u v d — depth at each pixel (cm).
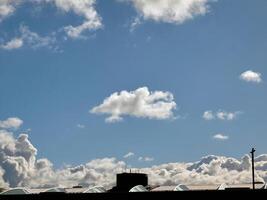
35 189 8894
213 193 5325
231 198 5241
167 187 9731
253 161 7900
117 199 5738
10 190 7394
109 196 5781
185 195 5444
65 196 5944
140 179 11319
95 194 5825
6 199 6084
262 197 5128
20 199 6059
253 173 7869
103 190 7994
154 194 5591
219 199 5288
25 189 7425
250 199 5169
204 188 9150
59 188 7844
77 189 9669
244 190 5206
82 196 5884
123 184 11269
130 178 11288
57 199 5947
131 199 5662
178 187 7650
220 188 8144
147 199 5612
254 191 5166
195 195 5403
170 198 5509
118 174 11400
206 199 5344
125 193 5709
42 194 6016
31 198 6031
